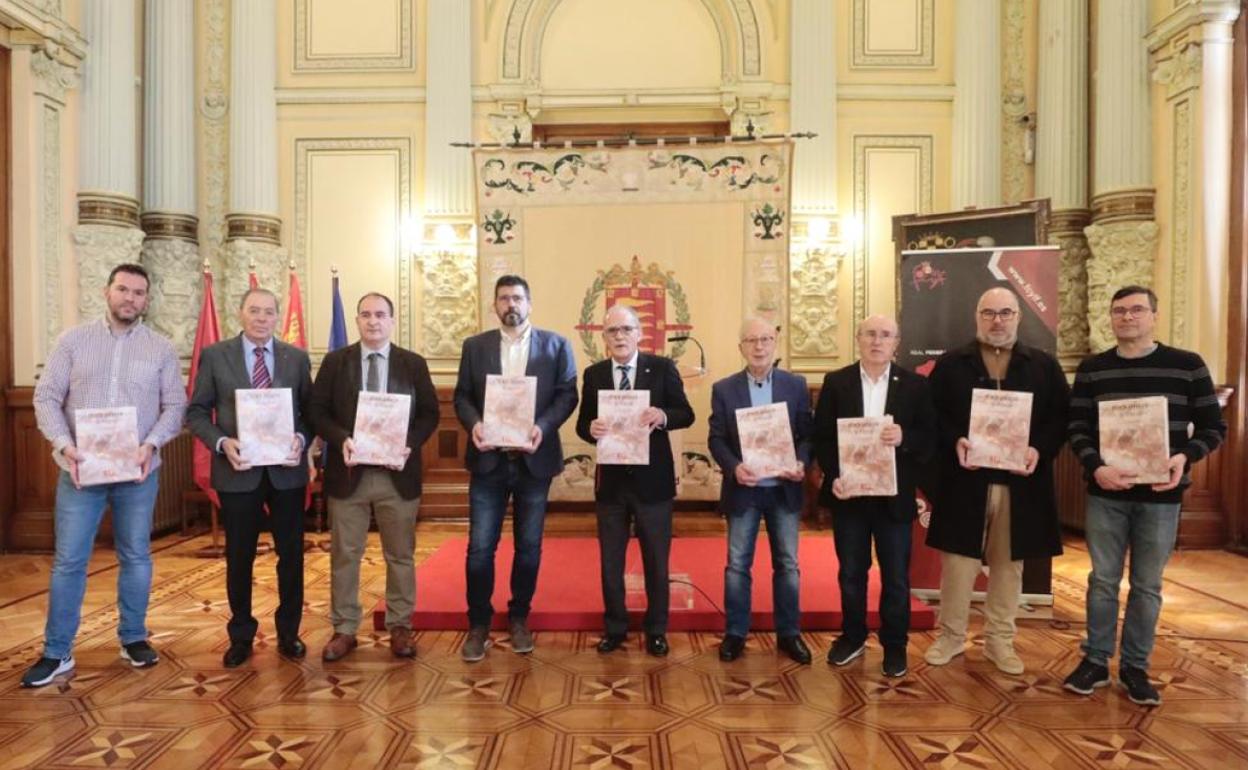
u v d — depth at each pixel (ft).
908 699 9.45
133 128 19.45
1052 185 20.74
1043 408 10.12
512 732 8.58
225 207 21.88
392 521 10.66
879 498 10.20
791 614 10.69
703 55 22.41
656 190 18.40
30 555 17.25
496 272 18.53
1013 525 10.08
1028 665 10.57
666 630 10.93
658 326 18.40
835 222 21.84
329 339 20.42
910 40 22.30
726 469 10.47
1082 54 20.39
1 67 17.39
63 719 8.90
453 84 21.84
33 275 17.62
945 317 13.25
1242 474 16.90
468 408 10.75
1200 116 16.98
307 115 22.18
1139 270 18.30
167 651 11.00
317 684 9.86
